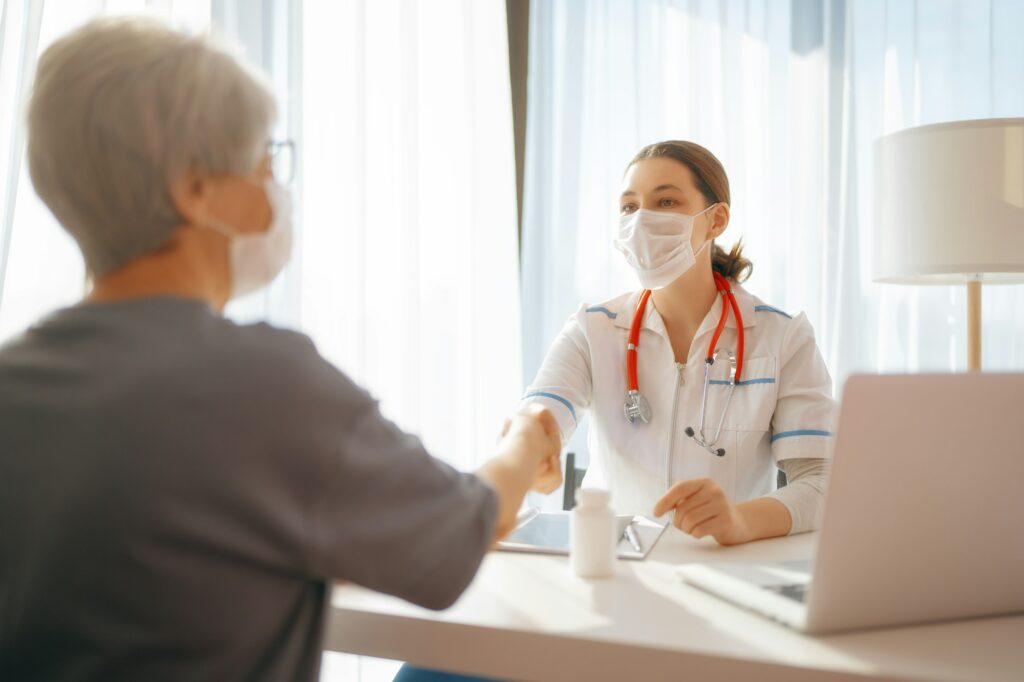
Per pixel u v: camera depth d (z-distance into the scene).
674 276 1.69
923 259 1.80
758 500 1.23
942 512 0.73
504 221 2.60
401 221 2.53
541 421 1.03
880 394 0.69
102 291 0.70
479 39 2.61
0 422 0.61
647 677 0.71
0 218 2.11
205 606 0.59
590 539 0.94
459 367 2.60
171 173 0.66
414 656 0.80
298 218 2.41
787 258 2.57
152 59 0.66
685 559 1.04
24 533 0.58
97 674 0.58
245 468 0.59
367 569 0.64
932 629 0.77
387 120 2.57
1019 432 0.72
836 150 2.53
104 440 0.57
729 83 2.55
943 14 2.51
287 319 2.40
